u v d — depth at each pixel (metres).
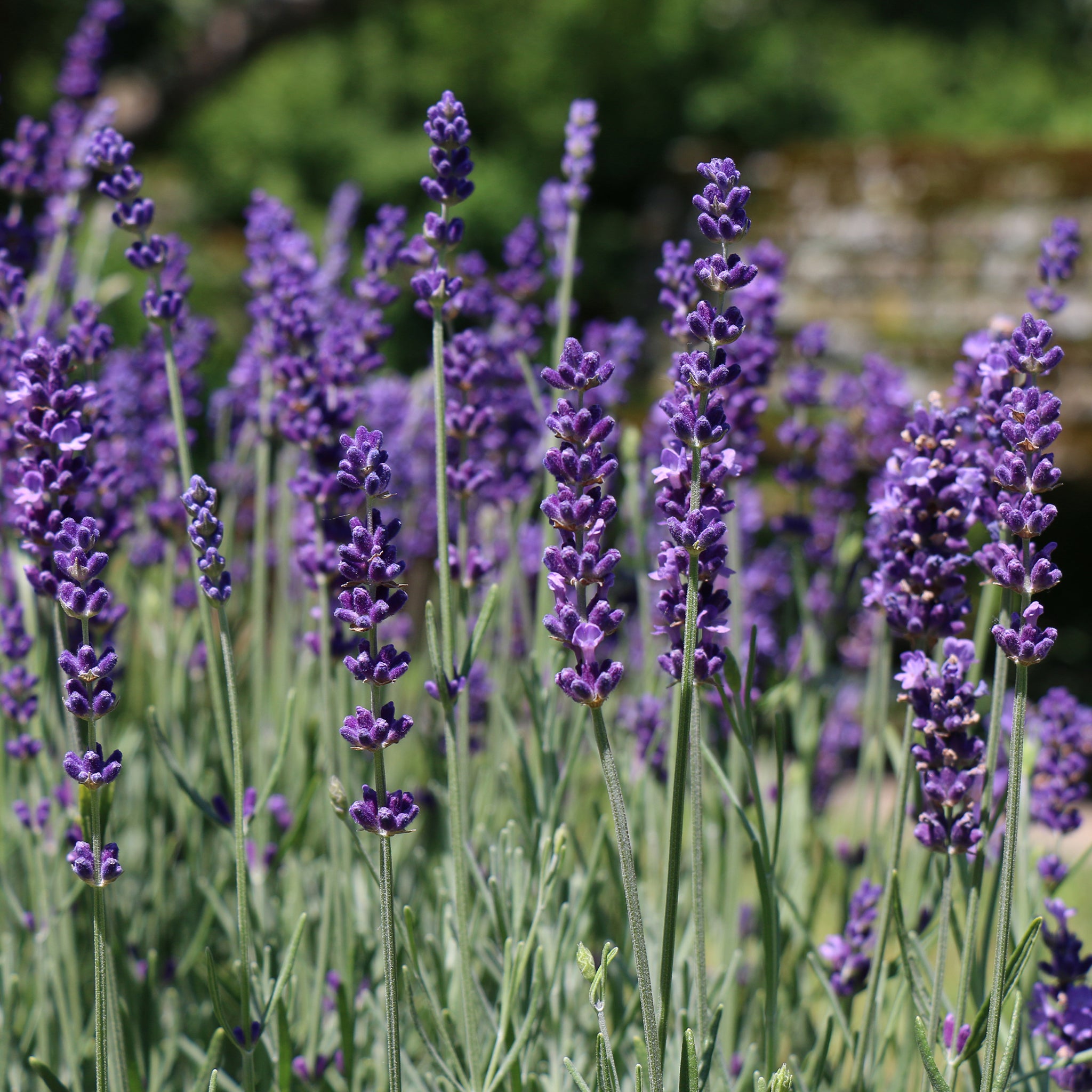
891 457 2.02
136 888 2.83
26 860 2.67
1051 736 2.39
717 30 13.96
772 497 8.08
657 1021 1.58
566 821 2.63
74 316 2.56
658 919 2.56
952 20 16.50
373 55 13.27
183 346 3.51
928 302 10.00
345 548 1.58
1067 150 10.17
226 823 2.27
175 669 2.99
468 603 2.42
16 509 2.49
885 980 2.25
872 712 2.82
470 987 1.89
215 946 2.82
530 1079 2.10
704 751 2.06
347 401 2.52
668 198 12.16
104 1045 1.70
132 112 12.77
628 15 13.20
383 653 1.60
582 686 1.54
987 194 10.24
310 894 2.74
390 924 1.64
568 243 2.80
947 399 3.11
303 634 2.94
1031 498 1.60
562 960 2.17
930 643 1.98
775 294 2.56
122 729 3.43
